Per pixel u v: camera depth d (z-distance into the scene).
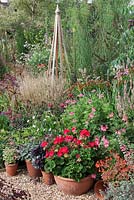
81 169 3.71
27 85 5.53
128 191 3.13
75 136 4.14
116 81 4.65
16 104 5.45
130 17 6.20
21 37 10.30
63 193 3.84
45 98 5.35
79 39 6.21
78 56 6.27
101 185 3.79
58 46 6.59
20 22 10.98
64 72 6.35
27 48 10.05
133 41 5.60
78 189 3.75
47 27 9.58
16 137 4.70
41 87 5.49
